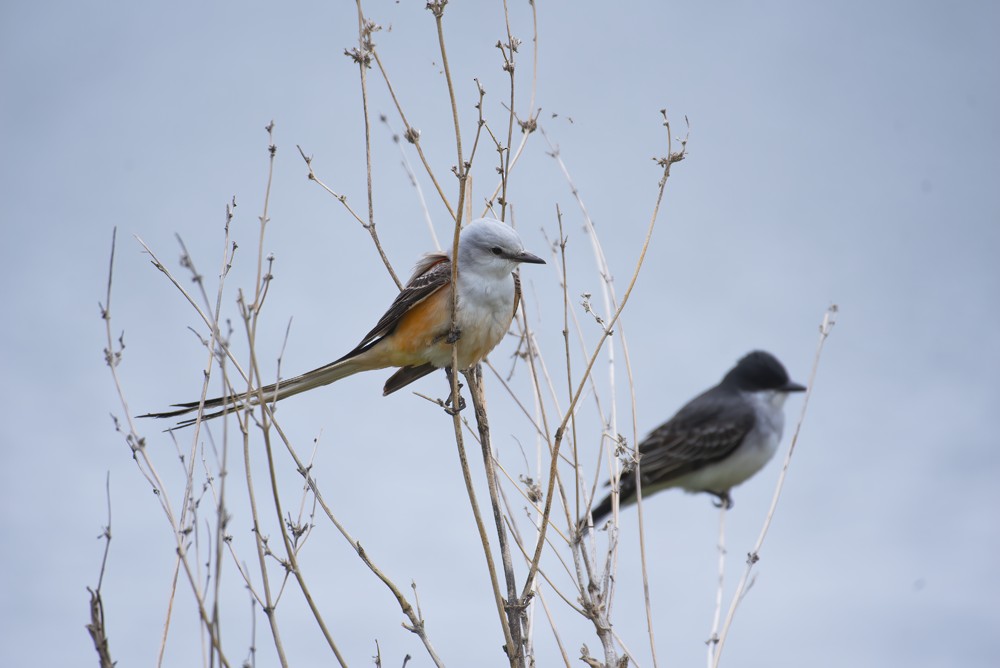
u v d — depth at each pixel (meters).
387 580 8.78
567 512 9.70
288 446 8.76
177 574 8.04
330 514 8.80
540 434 10.52
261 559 7.91
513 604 9.06
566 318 9.61
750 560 10.28
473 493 9.09
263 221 8.34
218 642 7.20
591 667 9.35
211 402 9.70
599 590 9.58
